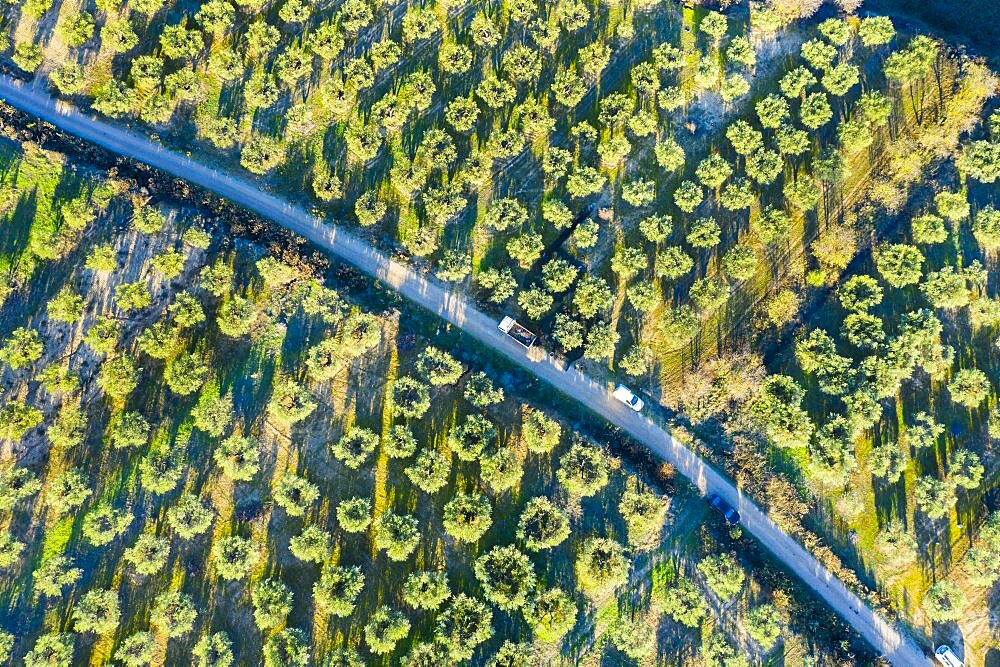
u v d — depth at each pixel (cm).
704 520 8981
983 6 10150
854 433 8856
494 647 8388
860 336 8962
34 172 8894
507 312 9219
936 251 9338
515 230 9325
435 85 9588
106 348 8538
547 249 9331
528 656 8194
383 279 9262
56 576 8100
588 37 9738
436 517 8656
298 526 8556
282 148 9369
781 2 9631
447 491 8719
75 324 8731
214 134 9144
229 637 8250
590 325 9119
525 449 8875
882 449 8881
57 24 9312
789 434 8800
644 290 9038
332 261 9231
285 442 8744
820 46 9431
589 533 8775
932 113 9525
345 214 9350
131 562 8356
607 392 9162
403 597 8362
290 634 8100
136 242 8950
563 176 9369
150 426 8631
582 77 9600
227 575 8156
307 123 9438
